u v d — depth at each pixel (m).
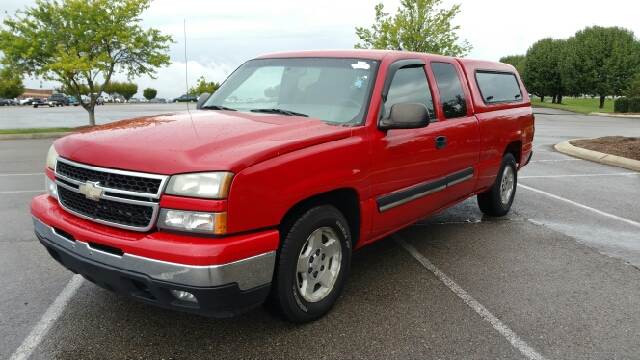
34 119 31.34
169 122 3.63
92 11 19.70
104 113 37.97
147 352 3.17
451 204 5.34
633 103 39.97
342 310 3.78
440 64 5.08
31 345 3.22
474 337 3.42
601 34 51.31
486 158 5.71
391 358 3.15
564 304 3.96
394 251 5.16
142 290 2.99
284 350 3.21
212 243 2.80
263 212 2.99
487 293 4.14
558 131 21.50
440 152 4.72
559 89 59.78
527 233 5.85
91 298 3.91
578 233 5.88
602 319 3.73
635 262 4.94
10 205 6.94
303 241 3.32
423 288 4.21
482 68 5.93
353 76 4.14
